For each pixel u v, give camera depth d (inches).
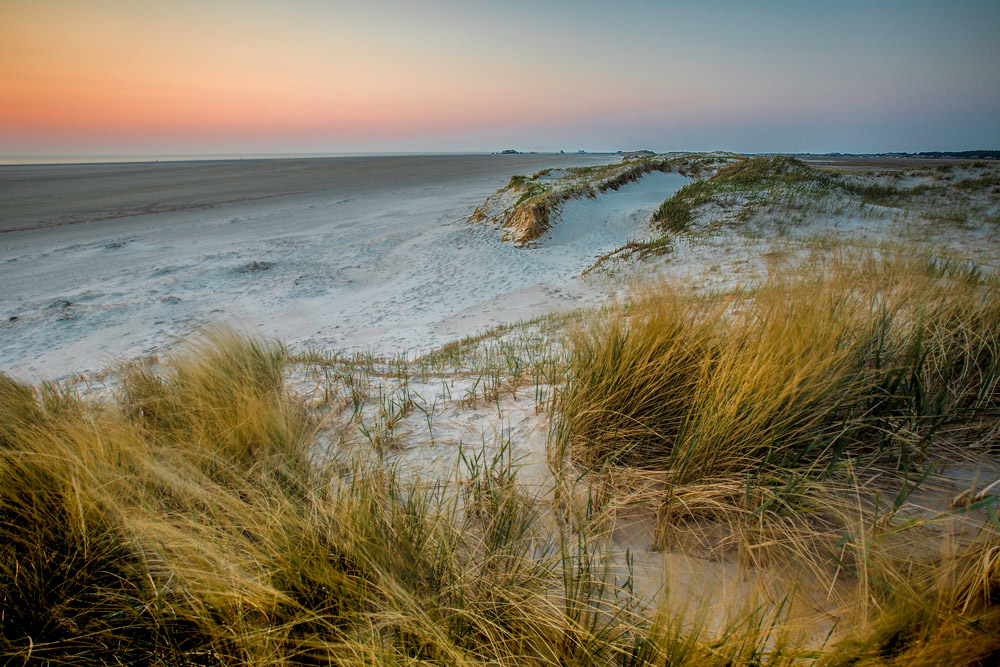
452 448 80.7
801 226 434.3
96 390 133.6
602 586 47.9
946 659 35.5
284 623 42.6
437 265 522.6
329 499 55.9
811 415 63.7
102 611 45.5
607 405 73.2
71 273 527.2
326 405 106.8
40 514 53.3
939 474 57.8
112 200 1232.8
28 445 65.9
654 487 62.7
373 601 44.1
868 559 45.9
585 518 58.2
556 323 232.8
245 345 125.3
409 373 155.9
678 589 47.1
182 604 45.1
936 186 607.2
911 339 78.8
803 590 45.6
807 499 54.5
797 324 75.5
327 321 364.5
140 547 48.4
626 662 41.1
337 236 714.8
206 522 51.4
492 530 53.7
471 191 1295.5
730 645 38.9
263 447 70.4
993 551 42.9
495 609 44.6
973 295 91.4
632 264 390.6
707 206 506.6
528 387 112.1
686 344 77.7
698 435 61.3
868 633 39.8
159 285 473.1
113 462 60.5
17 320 377.4
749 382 64.4
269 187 1552.7
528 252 544.4
